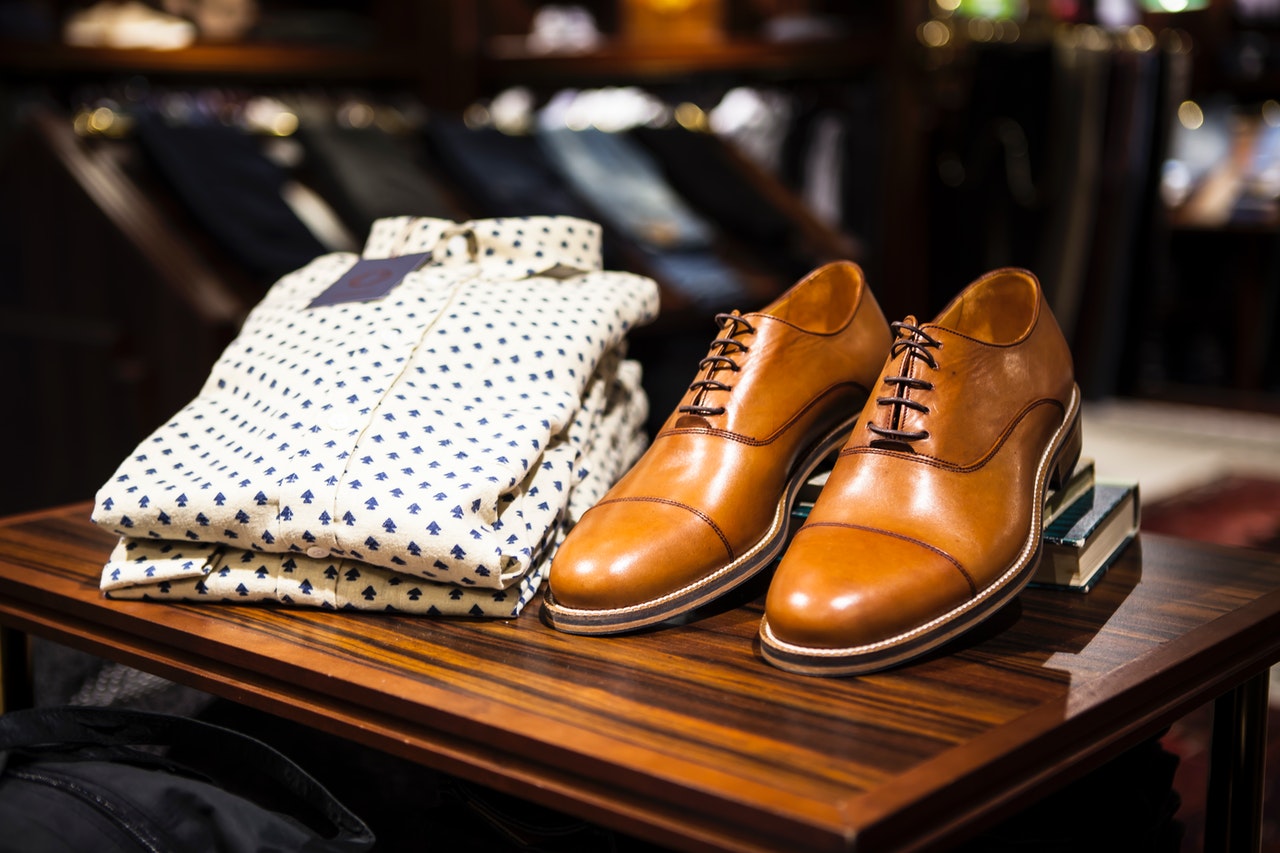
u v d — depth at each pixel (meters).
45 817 0.71
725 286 2.65
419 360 0.87
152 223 2.12
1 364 2.33
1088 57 3.42
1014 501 0.77
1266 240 3.81
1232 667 0.78
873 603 0.69
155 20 2.64
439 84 3.07
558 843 0.76
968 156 3.38
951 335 0.79
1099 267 3.65
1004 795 0.61
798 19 3.63
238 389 0.91
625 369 1.10
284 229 2.20
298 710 0.73
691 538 0.77
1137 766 0.88
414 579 0.81
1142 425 3.57
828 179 3.35
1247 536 2.45
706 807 0.57
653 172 2.92
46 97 2.64
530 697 0.68
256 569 0.82
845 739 0.62
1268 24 3.95
